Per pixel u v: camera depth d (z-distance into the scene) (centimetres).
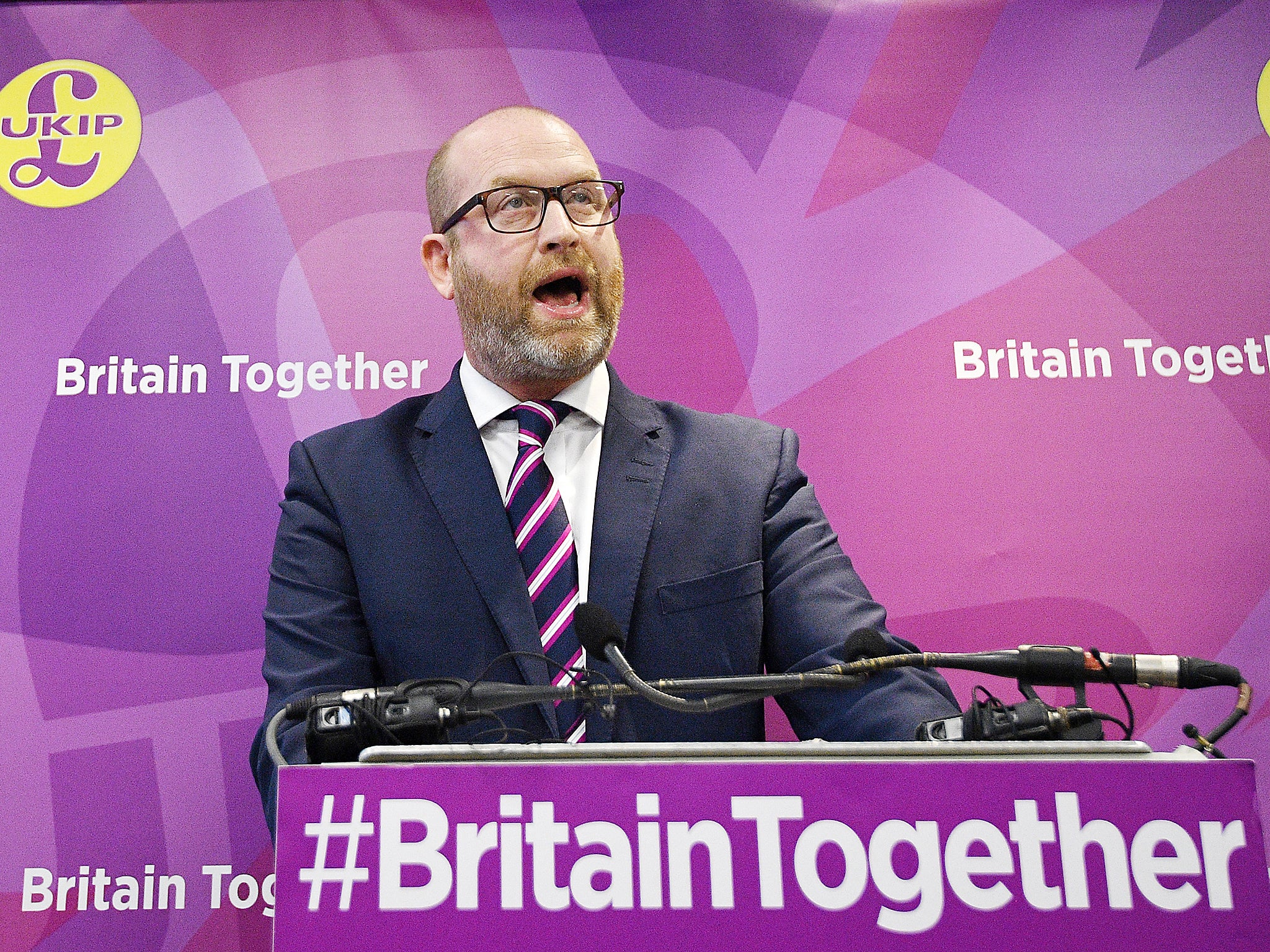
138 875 243
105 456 263
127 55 285
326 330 272
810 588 201
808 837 104
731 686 133
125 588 256
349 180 280
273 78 285
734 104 284
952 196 279
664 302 274
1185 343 271
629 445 216
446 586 200
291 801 104
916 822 105
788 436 224
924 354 271
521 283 214
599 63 286
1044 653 140
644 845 104
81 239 274
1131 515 263
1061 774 106
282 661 194
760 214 278
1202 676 139
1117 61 284
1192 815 105
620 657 131
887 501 264
